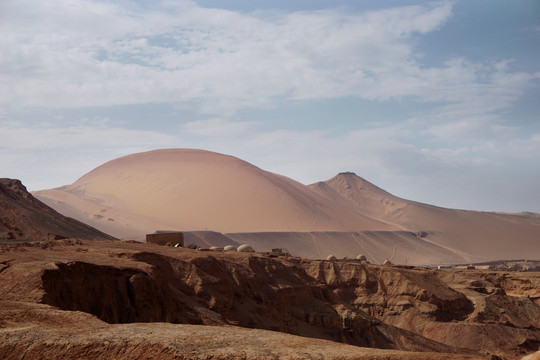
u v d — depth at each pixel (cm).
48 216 12362
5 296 3884
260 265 9438
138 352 2611
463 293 13612
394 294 12294
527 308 13375
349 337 9206
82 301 4534
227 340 2744
